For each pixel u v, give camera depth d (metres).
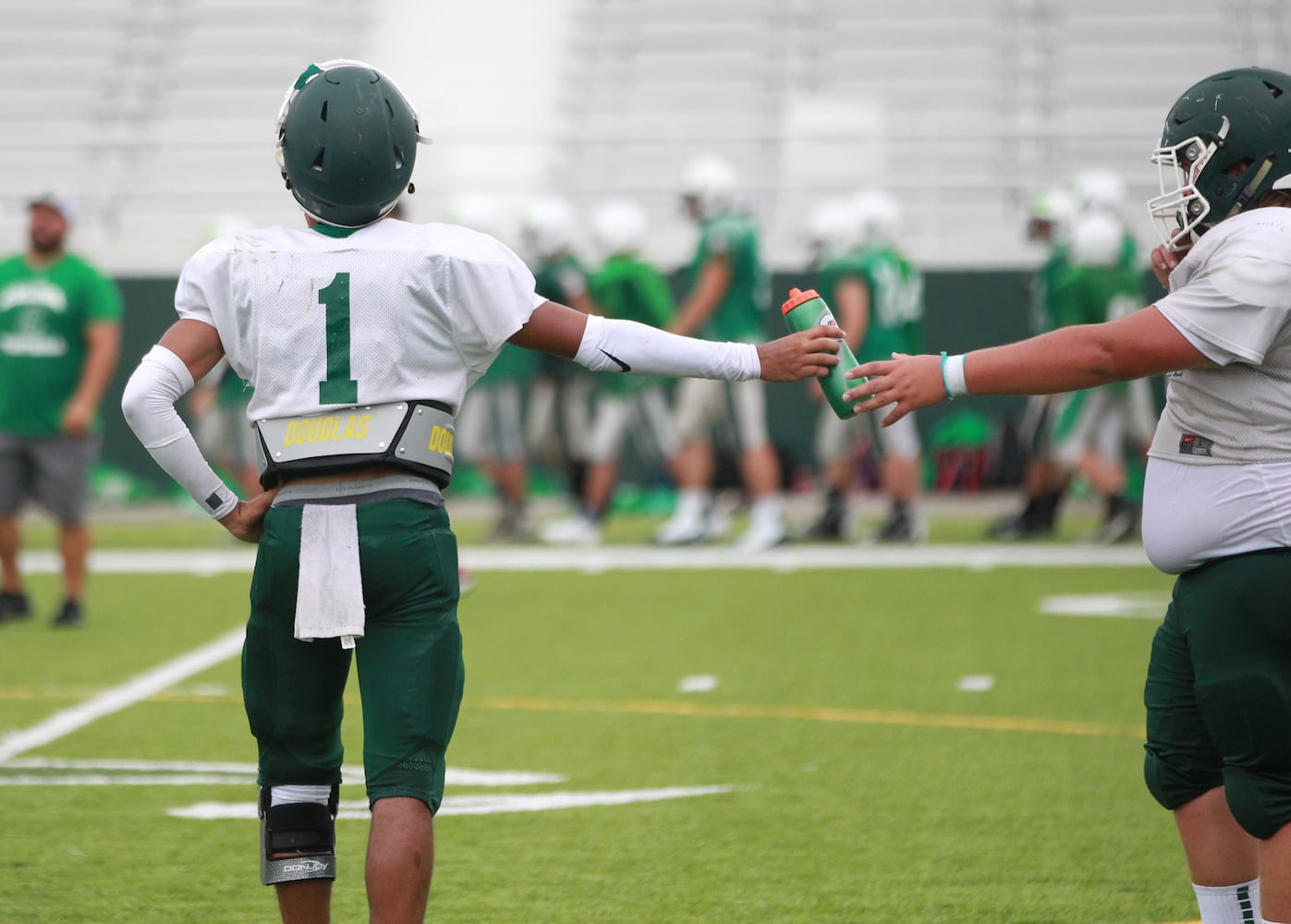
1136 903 12.96
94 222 65.88
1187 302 9.55
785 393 51.41
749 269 38.16
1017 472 51.62
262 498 10.25
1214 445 9.71
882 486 51.53
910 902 13.03
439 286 9.99
